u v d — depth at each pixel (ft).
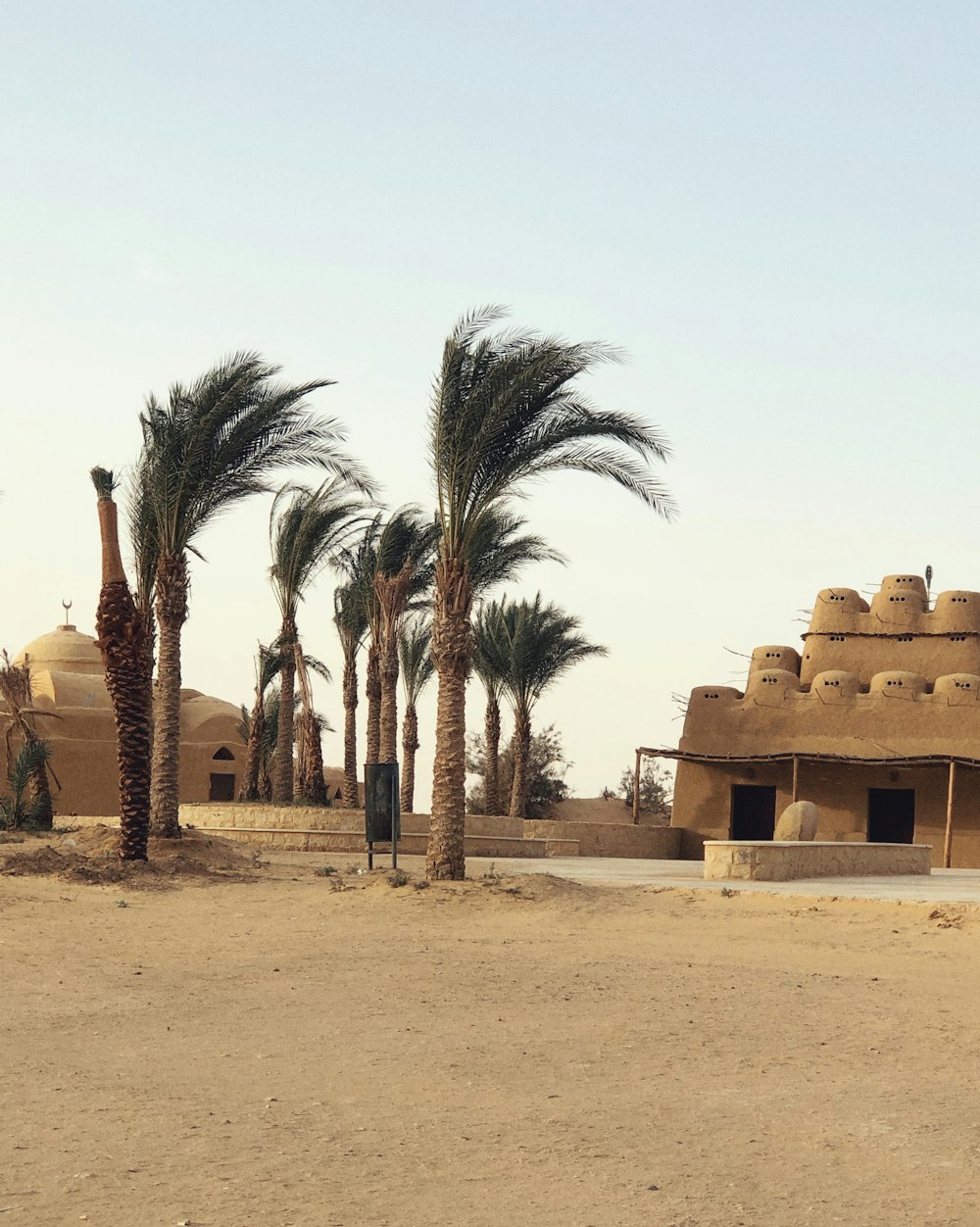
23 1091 26.35
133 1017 34.71
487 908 58.70
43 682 163.94
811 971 45.85
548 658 149.89
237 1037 32.55
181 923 54.19
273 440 80.59
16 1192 19.85
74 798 158.92
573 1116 25.55
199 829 105.50
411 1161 22.16
